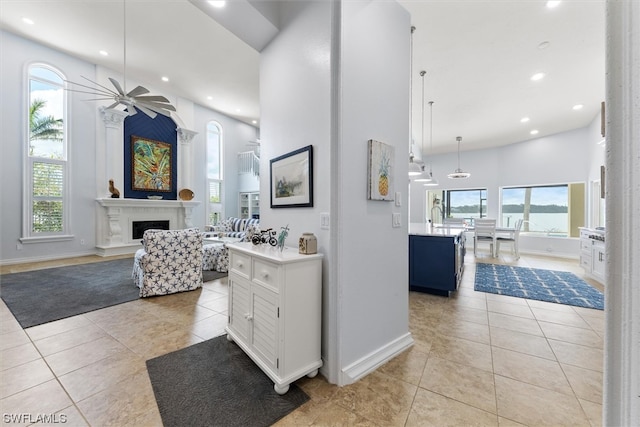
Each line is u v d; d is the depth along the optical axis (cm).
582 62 374
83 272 450
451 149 850
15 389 170
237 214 901
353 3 189
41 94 530
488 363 204
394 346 219
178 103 730
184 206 727
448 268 354
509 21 302
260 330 187
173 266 355
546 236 701
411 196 932
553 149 686
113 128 616
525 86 441
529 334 251
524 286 406
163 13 415
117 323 266
